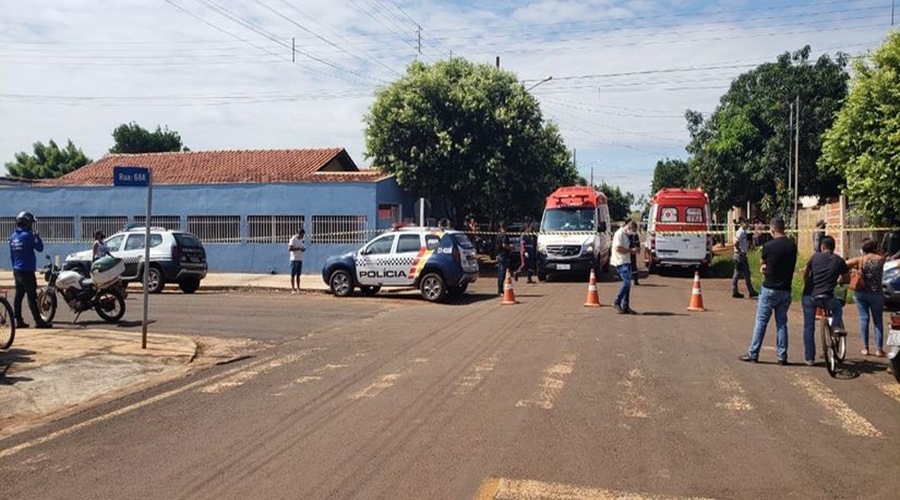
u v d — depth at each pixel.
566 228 26.06
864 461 6.25
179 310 17.31
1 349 11.50
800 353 11.30
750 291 19.75
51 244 30.53
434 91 31.47
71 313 16.75
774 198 38.53
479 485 5.69
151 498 5.55
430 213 34.19
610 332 13.25
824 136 21.17
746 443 6.75
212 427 7.46
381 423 7.46
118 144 63.28
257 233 28.98
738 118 38.34
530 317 15.48
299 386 9.28
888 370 9.98
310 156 35.72
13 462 6.48
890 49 19.30
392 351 11.64
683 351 11.36
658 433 7.04
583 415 7.66
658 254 27.52
